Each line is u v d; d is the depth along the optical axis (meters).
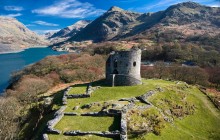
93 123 45.25
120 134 40.16
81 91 63.28
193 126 56.16
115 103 52.22
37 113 65.62
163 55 189.38
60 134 41.72
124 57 65.38
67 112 50.06
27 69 126.56
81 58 150.75
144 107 52.69
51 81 104.19
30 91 84.69
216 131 56.44
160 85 70.00
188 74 112.94
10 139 53.62
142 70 122.12
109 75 67.44
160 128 47.31
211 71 124.00
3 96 90.88
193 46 197.88
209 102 72.06
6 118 61.41
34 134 52.84
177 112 58.69
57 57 158.25
